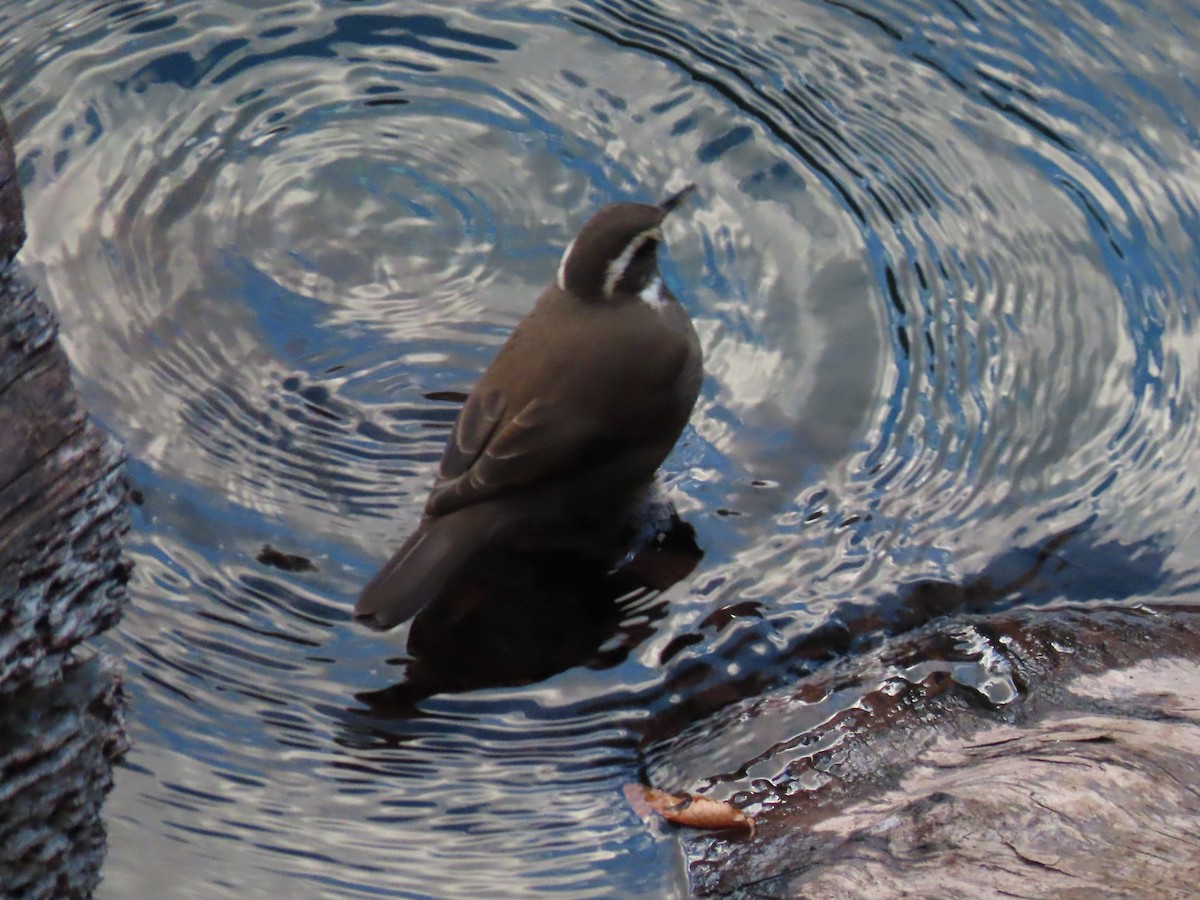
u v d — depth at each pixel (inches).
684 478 243.3
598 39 319.0
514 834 189.3
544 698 209.2
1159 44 315.3
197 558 223.3
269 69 309.7
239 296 266.2
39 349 161.6
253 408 247.6
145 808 187.0
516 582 226.5
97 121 295.3
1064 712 197.5
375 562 226.2
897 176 292.0
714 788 193.6
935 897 161.9
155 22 315.0
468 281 274.5
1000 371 260.5
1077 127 301.1
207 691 205.0
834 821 181.9
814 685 208.2
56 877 175.2
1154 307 271.1
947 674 205.3
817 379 258.7
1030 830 168.9
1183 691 200.4
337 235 279.9
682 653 216.4
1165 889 157.9
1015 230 283.3
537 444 223.6
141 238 274.5
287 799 192.1
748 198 288.5
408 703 206.8
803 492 241.3
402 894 179.5
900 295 272.2
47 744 175.3
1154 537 234.5
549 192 290.7
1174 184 290.4
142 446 238.8
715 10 325.4
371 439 244.8
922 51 316.8
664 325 233.3
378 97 305.9
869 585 226.8
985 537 234.4
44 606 169.8
